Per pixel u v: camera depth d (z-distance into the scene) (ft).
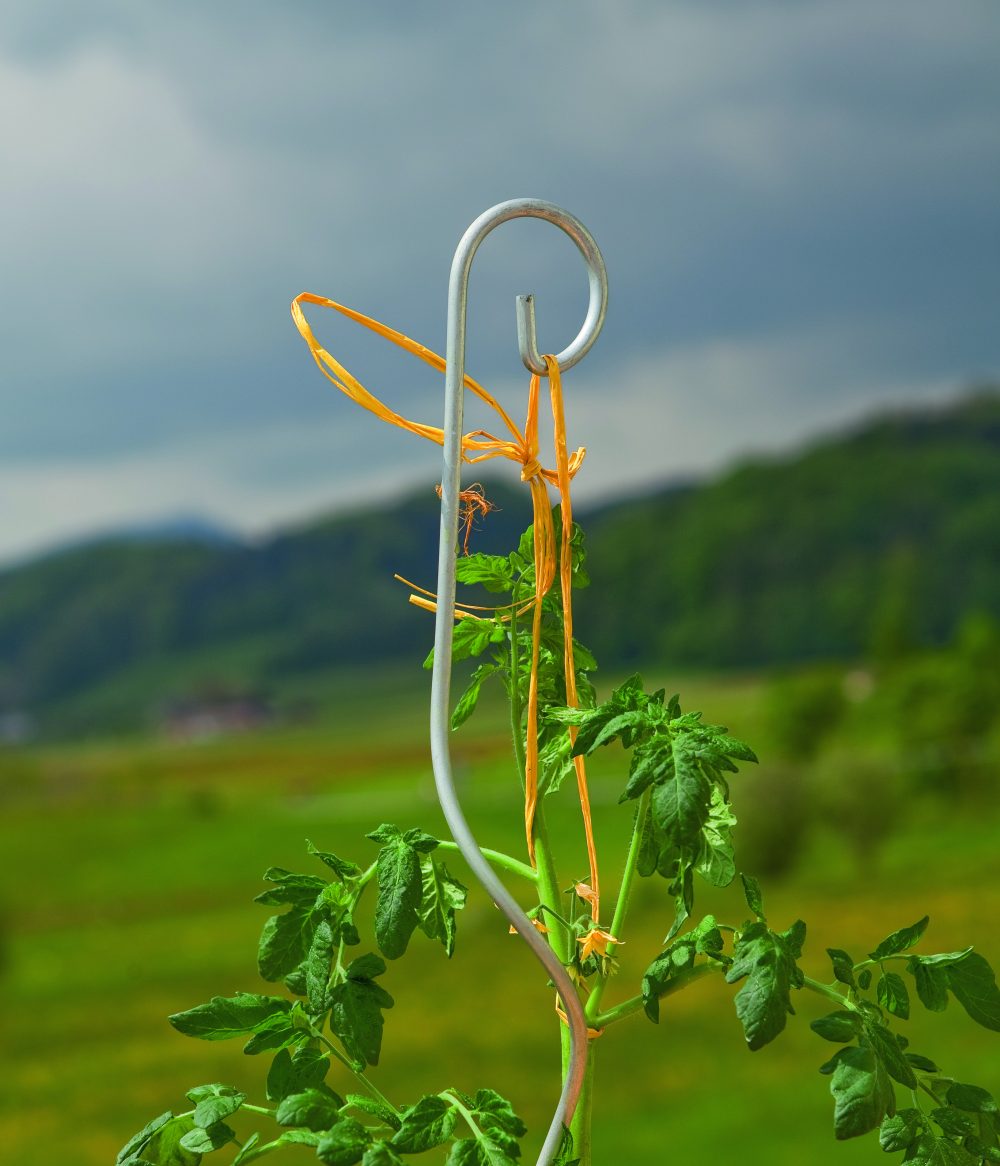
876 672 301.02
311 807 259.39
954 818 181.37
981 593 571.28
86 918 171.42
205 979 128.77
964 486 654.94
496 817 199.93
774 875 148.25
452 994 105.40
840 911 126.62
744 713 274.16
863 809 149.48
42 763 444.55
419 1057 87.25
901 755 200.75
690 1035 86.74
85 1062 95.25
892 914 123.24
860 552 613.93
